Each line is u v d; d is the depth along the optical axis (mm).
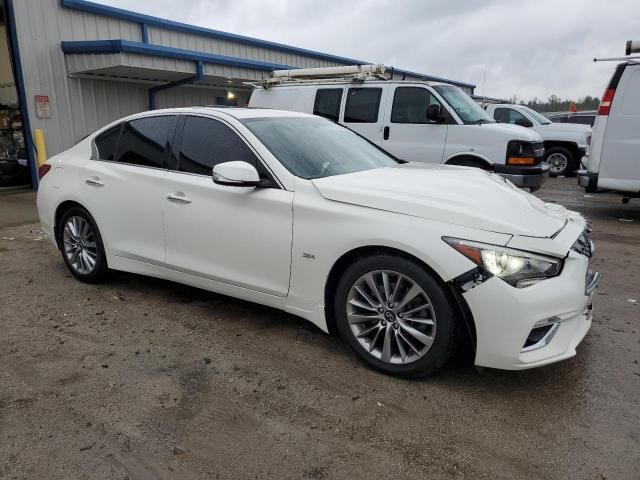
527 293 2824
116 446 2582
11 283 4977
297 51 17625
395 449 2576
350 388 3117
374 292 3217
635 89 7477
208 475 2391
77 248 4930
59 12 10641
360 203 3254
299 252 3439
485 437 2672
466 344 3443
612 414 2869
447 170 4098
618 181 7797
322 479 2375
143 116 4504
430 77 24188
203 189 3896
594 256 6078
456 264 2869
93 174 4637
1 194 10344
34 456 2504
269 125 4070
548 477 2391
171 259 4164
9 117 11539
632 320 4152
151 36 12672
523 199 3383
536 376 3262
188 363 3412
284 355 3523
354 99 8523
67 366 3361
